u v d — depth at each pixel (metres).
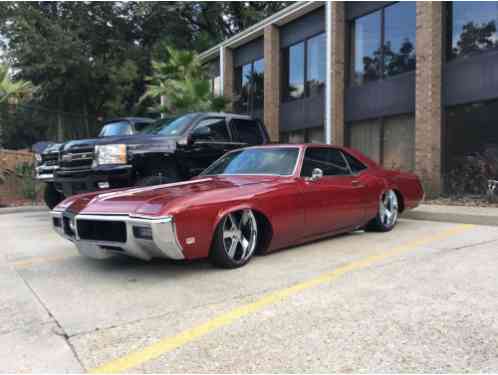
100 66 24.83
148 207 4.02
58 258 5.41
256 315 3.25
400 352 2.62
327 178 5.62
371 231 6.66
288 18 15.69
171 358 2.62
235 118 8.45
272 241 4.82
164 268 4.69
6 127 20.36
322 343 2.76
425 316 3.17
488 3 9.95
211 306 3.47
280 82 16.66
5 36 23.98
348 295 3.65
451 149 10.77
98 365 2.56
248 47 18.66
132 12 27.00
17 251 5.92
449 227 7.00
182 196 4.18
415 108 11.14
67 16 25.94
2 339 2.94
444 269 4.39
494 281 3.97
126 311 3.41
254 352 2.66
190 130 7.54
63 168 7.34
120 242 4.11
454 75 10.58
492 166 9.62
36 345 2.84
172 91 15.91
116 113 27.53
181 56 17.03
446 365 2.46
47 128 21.81
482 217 7.18
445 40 10.77
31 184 13.14
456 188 10.33
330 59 13.50
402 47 12.00
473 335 2.84
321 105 14.76
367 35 13.08
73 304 3.62
